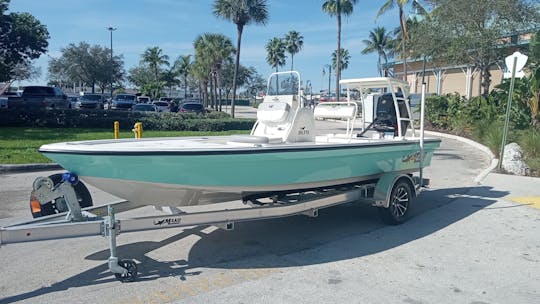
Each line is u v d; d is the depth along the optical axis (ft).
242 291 15.03
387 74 37.93
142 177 16.60
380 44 199.41
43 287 15.15
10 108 66.59
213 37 173.27
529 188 33.30
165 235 21.15
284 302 14.24
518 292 15.30
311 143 21.27
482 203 28.71
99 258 17.92
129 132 64.18
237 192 19.29
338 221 24.20
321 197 21.27
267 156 18.19
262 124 22.89
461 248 19.81
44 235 14.64
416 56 98.17
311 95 23.20
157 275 16.34
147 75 275.39
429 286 15.70
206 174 17.38
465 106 76.84
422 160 26.09
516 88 56.65
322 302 14.29
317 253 18.99
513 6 80.84
